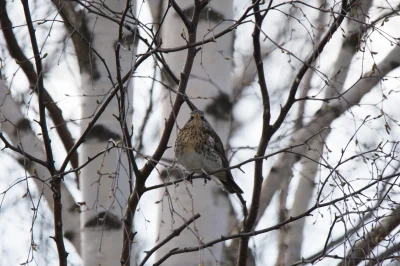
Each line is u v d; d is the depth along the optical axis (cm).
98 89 1240
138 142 1623
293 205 1589
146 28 951
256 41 1005
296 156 1641
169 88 888
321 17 1681
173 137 1252
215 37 917
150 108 1617
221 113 1219
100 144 1224
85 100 1249
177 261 1139
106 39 1242
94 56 1240
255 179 1049
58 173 915
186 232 1153
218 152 1247
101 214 1198
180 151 1242
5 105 1347
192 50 936
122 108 886
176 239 1152
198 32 1195
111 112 1239
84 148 1224
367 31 1045
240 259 1044
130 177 891
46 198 1334
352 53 1597
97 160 1216
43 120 914
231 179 1288
